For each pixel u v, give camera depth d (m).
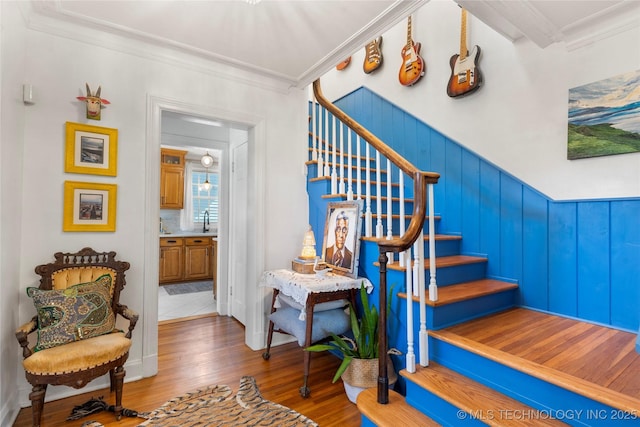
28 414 1.88
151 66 2.42
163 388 2.18
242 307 3.54
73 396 2.08
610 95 2.05
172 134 3.64
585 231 2.17
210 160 5.82
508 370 1.51
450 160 3.07
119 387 1.84
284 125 3.08
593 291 2.12
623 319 1.98
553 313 2.30
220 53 2.53
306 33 2.26
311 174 3.16
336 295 2.29
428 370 1.76
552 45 2.35
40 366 1.60
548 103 2.37
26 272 1.97
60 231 2.09
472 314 2.16
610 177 2.07
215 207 6.80
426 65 3.33
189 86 2.57
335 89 4.63
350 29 2.21
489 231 2.74
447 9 3.13
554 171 2.33
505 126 2.64
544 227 2.38
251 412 1.90
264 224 2.94
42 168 2.03
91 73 2.20
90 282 2.04
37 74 2.03
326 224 2.84
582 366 1.46
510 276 2.57
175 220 6.45
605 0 1.86
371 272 2.39
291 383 2.27
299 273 2.64
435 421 1.57
